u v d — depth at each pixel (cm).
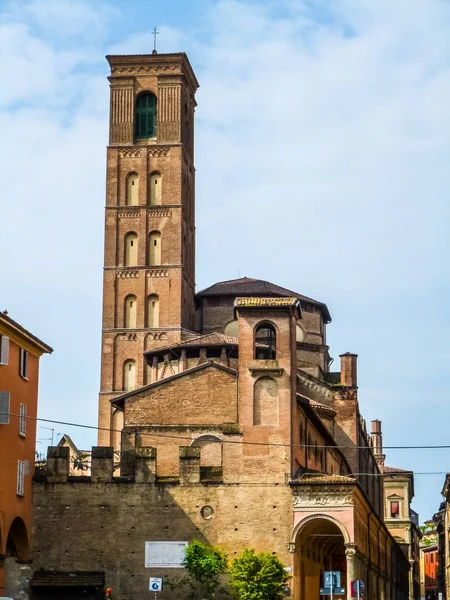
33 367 7862
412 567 18738
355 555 7769
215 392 8644
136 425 8612
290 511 7788
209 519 7806
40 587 7688
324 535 8294
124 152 13638
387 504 17525
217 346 10669
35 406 7906
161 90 13738
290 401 8025
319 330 13238
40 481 7881
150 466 7900
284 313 8238
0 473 7100
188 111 14338
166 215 13438
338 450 11156
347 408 11994
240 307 8212
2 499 7131
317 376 12669
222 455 7931
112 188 13550
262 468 7888
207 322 13400
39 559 7769
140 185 13525
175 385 8688
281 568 7431
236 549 7744
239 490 7850
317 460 9750
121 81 13800
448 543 14450
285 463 7894
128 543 7781
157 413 8638
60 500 7856
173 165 13562
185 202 13875
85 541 7794
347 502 7750
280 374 8088
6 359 7150
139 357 13062
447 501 14538
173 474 8506
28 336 7544
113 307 13238
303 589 8069
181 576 7712
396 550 14400
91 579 7700
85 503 7850
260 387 8075
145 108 13862
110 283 13288
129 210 13462
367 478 13450
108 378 13025
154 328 13112
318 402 11919
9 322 7094
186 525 7800
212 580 7588
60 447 7956
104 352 13112
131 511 7831
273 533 7756
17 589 7688
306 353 12794
